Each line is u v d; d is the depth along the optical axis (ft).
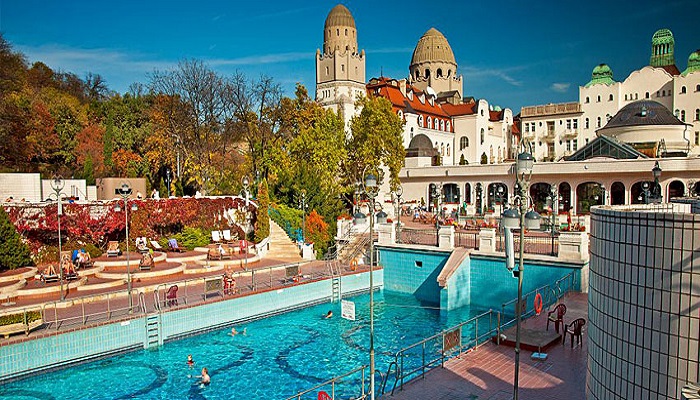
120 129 175.83
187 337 69.56
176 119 161.48
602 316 30.83
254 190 157.48
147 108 195.00
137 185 127.54
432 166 172.35
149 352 64.49
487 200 162.30
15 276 78.59
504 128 288.51
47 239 97.19
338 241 119.85
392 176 155.84
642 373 27.48
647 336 27.17
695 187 127.44
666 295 26.18
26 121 143.13
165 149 167.73
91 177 143.13
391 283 103.14
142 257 90.38
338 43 248.11
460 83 324.80
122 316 64.59
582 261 79.30
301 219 124.57
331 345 68.03
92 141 168.66
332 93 218.38
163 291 79.41
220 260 99.91
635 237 27.76
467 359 51.62
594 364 32.09
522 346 53.98
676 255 25.73
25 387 54.13
